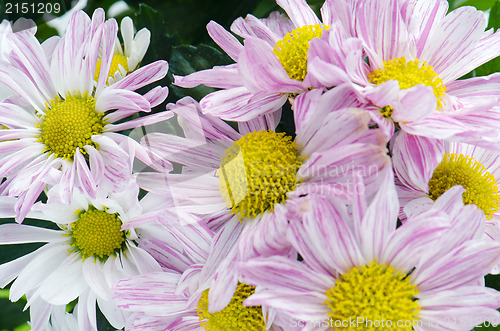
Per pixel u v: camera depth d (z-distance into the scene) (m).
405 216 0.27
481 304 0.25
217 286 0.26
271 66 0.26
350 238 0.26
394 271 0.26
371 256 0.26
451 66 0.28
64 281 0.30
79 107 0.29
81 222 0.30
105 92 0.29
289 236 0.26
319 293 0.26
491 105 0.26
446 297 0.26
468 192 0.28
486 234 0.29
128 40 0.32
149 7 0.32
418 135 0.26
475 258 0.26
